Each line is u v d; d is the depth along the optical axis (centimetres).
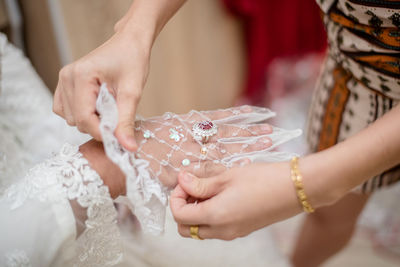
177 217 60
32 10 94
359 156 57
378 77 71
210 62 143
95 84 60
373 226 126
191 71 140
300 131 69
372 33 68
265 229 83
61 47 98
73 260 60
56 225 58
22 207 58
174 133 67
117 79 62
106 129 57
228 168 65
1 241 57
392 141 57
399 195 132
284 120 165
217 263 76
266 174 59
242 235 62
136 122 68
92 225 59
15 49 84
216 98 153
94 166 62
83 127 60
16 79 82
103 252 61
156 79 131
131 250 76
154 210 60
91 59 61
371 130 58
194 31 133
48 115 83
